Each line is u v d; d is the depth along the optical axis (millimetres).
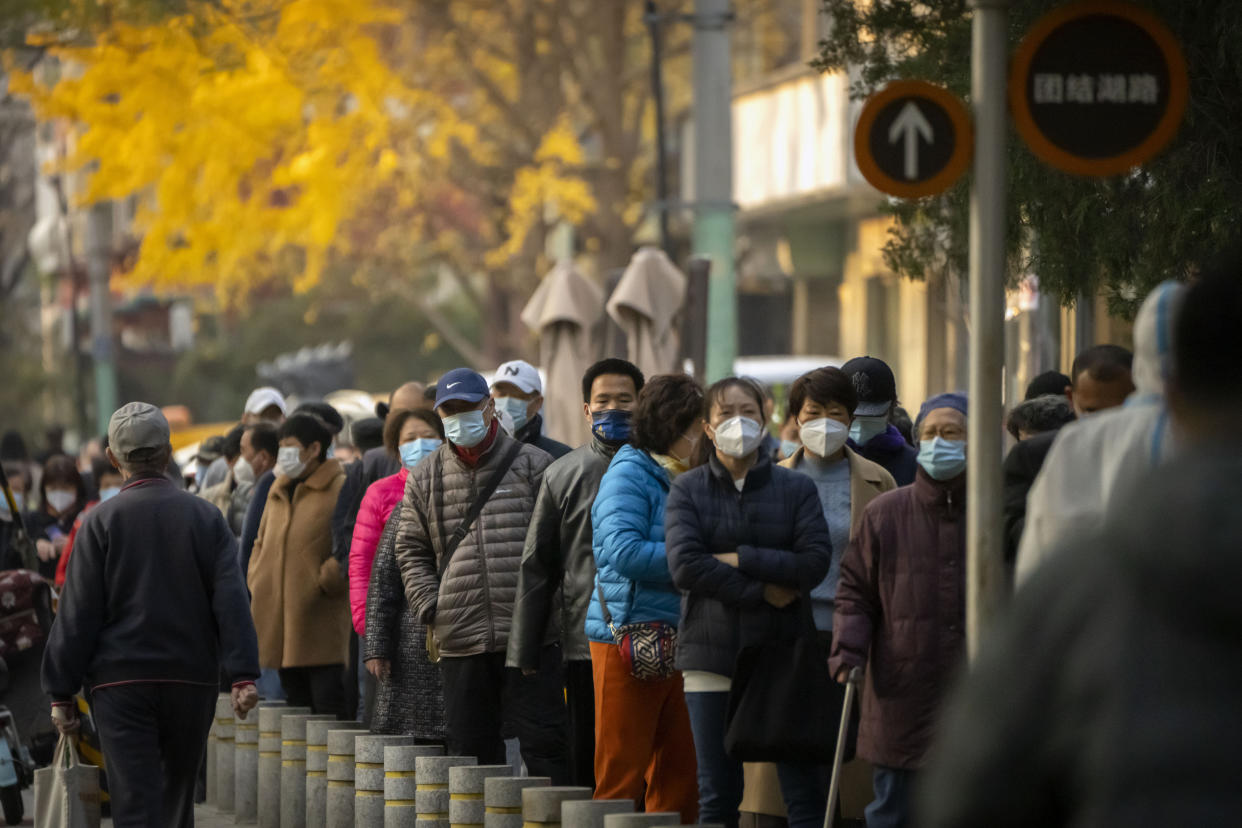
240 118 52656
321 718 23109
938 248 26641
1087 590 6102
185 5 43812
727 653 17000
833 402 18375
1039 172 21359
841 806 18906
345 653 27094
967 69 23125
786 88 71062
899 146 12945
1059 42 12805
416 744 21844
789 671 16578
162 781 19531
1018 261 23281
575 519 19844
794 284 82562
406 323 129625
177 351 140625
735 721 16594
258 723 25609
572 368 38656
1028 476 16219
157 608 19297
